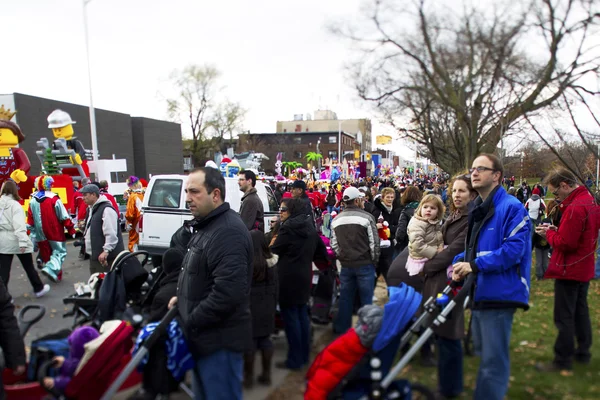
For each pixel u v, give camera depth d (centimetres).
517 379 404
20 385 336
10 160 1448
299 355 450
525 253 313
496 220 317
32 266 717
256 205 661
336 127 9419
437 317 301
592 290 745
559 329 419
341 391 299
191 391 365
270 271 412
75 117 3158
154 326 342
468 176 405
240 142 6519
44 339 375
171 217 863
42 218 801
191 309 282
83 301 448
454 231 407
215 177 289
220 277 271
